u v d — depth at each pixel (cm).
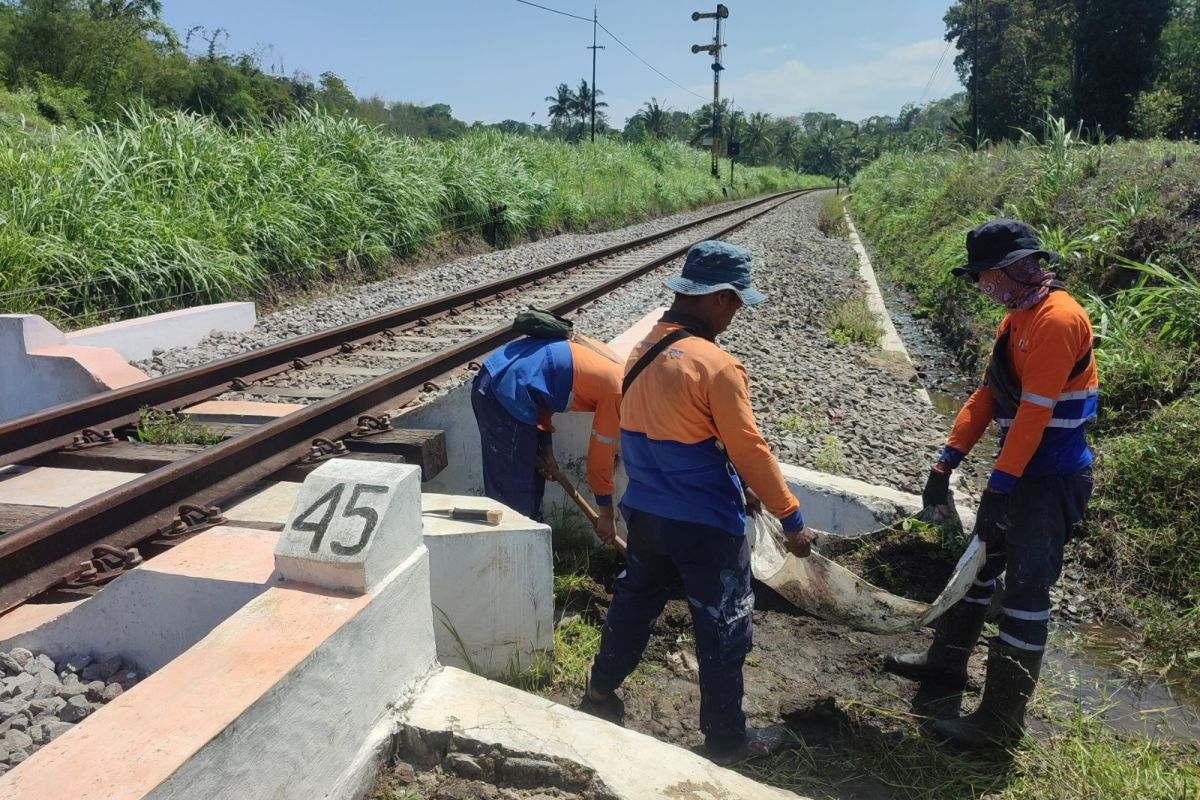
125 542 335
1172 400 557
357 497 229
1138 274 751
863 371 842
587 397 364
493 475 386
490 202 1627
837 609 332
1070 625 397
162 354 727
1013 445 272
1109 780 265
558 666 334
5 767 210
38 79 2817
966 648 334
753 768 284
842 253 1897
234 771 167
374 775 218
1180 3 4341
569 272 1284
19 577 297
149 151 1005
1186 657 363
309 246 1117
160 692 174
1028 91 4744
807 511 472
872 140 12181
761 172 6244
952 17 5400
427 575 248
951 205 1591
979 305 1001
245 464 425
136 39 3406
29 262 775
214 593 248
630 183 2652
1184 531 429
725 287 266
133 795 143
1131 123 3747
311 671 190
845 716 318
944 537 432
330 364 703
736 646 276
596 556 434
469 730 224
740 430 254
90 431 489
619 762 221
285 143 1249
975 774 284
